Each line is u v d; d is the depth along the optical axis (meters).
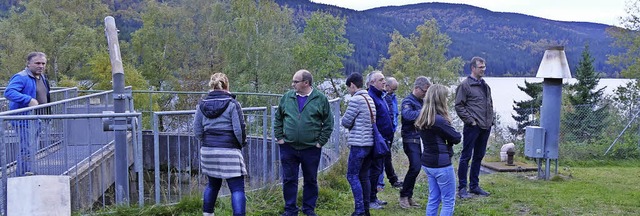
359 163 5.07
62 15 33.59
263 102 26.95
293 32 36.03
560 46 7.43
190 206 5.13
